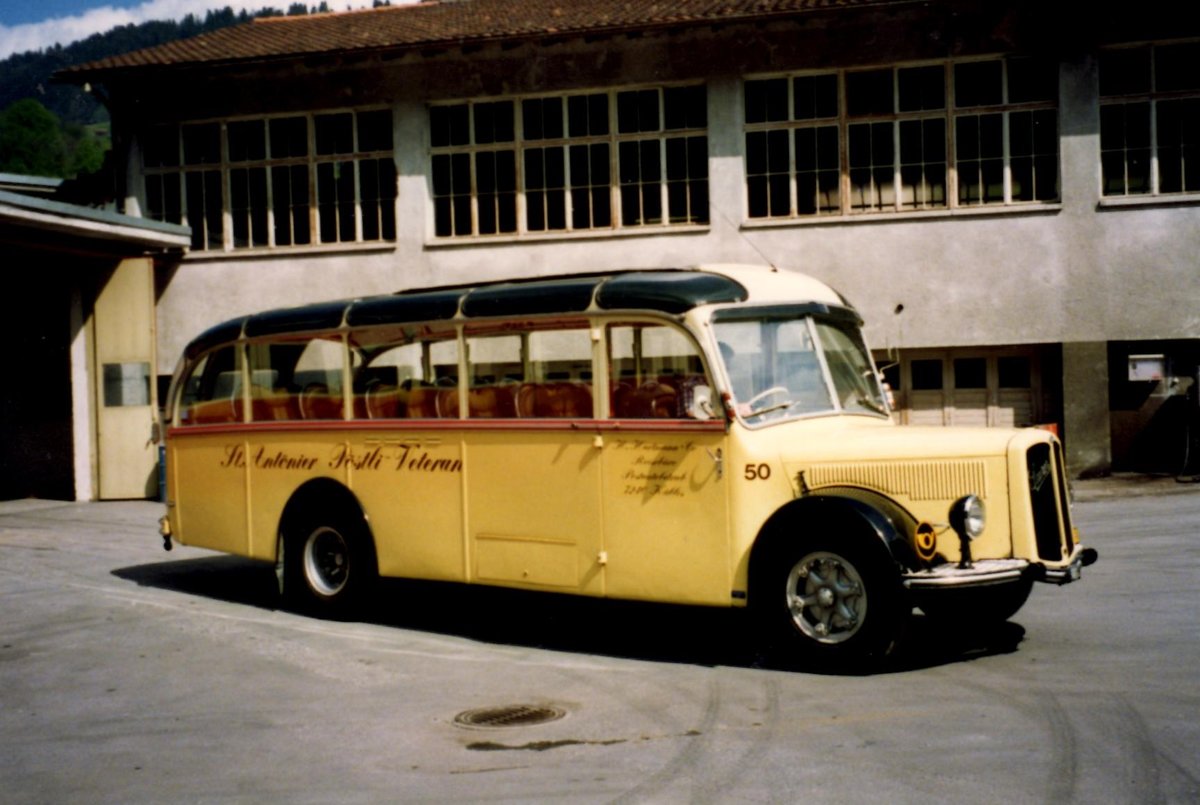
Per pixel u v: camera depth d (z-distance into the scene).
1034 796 4.73
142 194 18.64
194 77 18.25
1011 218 16.23
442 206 17.84
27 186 21.09
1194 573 9.55
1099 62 16.06
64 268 18.02
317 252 18.09
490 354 8.25
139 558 12.34
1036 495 6.86
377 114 18.05
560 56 17.23
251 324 9.73
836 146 16.69
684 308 7.27
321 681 7.18
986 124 16.36
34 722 6.48
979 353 16.75
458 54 17.52
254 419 9.73
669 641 8.04
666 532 7.37
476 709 6.46
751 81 16.91
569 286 7.91
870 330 16.61
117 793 5.27
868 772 5.10
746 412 7.20
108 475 17.83
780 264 16.73
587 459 7.71
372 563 8.93
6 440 18.61
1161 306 15.96
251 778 5.40
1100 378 16.08
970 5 16.06
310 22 20.39
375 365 8.91
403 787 5.20
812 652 6.81
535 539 7.98
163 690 7.06
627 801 4.88
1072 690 6.29
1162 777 4.91
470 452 8.32
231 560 12.19
